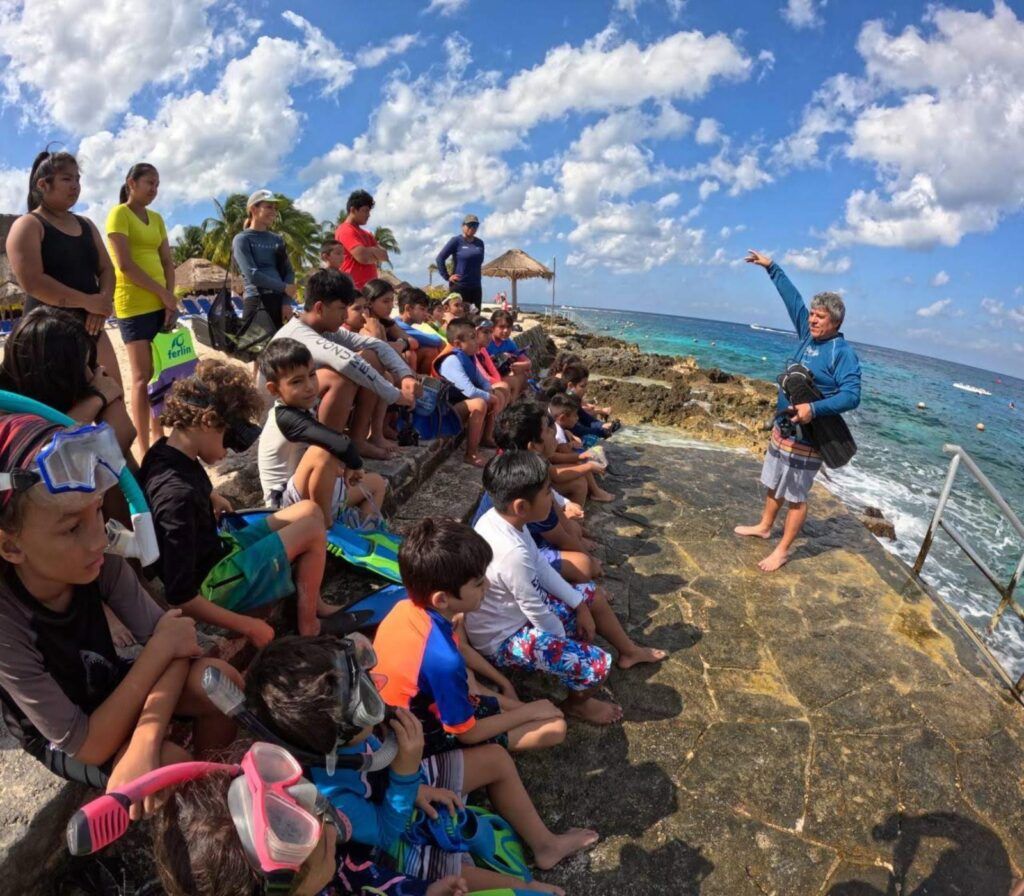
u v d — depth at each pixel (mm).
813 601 4637
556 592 3414
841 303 4633
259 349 5461
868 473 13258
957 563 8547
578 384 6965
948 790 3127
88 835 1201
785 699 3648
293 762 1240
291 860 1120
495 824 2609
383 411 5168
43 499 1544
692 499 6266
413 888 1876
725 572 4965
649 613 4395
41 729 1797
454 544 2453
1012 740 3479
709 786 3043
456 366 5793
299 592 3172
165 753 1955
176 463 2621
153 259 4453
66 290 3654
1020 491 14203
